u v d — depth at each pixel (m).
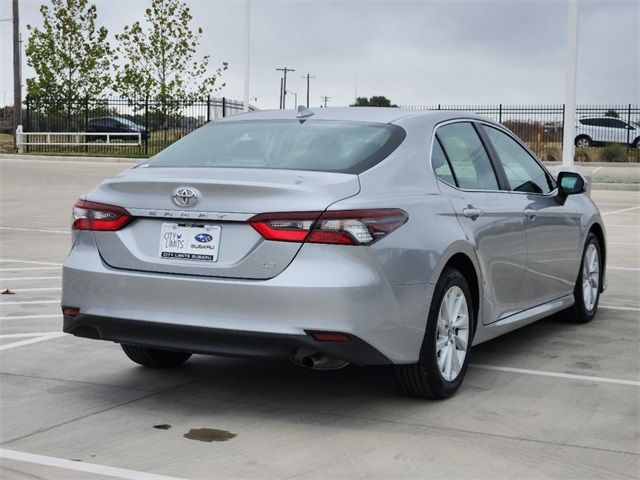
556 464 4.22
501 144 6.44
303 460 4.23
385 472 4.08
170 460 4.21
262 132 5.53
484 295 5.63
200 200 4.71
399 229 4.77
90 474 4.02
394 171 5.04
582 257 7.40
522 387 5.59
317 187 4.63
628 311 8.26
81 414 4.93
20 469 4.07
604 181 25.86
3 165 30.03
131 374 5.82
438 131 5.66
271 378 5.75
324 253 4.52
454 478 4.02
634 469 4.16
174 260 4.77
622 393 5.48
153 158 5.54
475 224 5.50
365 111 5.76
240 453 4.32
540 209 6.50
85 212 5.08
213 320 4.62
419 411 5.04
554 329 7.43
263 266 4.56
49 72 42.59
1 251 12.37
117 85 44.56
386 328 4.66
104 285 4.91
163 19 44.72
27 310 8.04
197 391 5.42
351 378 5.77
